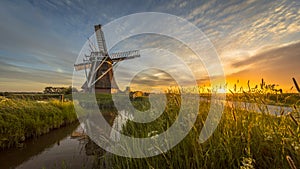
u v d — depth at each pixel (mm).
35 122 7582
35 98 14281
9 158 4855
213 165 1853
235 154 1886
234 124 2293
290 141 1642
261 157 1833
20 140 6547
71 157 4707
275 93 2086
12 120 6348
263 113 2193
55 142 6574
